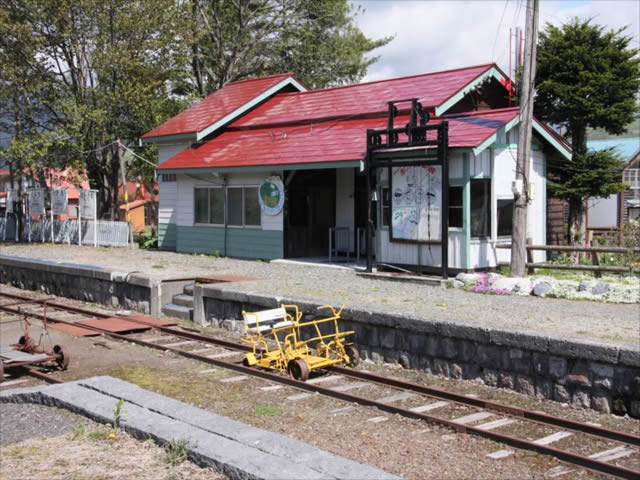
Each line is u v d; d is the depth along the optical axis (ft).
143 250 77.71
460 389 29.09
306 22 110.83
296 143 62.90
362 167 52.95
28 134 88.17
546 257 58.85
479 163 49.85
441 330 30.63
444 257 47.37
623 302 38.75
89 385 25.02
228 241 68.44
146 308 49.60
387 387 29.35
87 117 85.05
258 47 111.34
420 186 50.78
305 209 65.10
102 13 83.05
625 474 19.15
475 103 62.18
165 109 95.76
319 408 26.53
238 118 75.82
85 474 17.19
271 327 33.24
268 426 24.30
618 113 66.95
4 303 55.98
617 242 62.90
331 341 34.01
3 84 84.28
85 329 43.32
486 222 50.93
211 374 32.12
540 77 69.26
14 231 99.81
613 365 25.40
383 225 53.78
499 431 23.49
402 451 21.57
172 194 77.00
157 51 88.84
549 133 56.13
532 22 45.55
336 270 55.72
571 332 29.78
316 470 16.74
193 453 17.85
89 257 69.05
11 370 33.55
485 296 41.57
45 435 20.40
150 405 22.45
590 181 68.54
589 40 68.33
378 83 69.56
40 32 84.02
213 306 44.01
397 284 47.42
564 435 22.90
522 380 28.19
